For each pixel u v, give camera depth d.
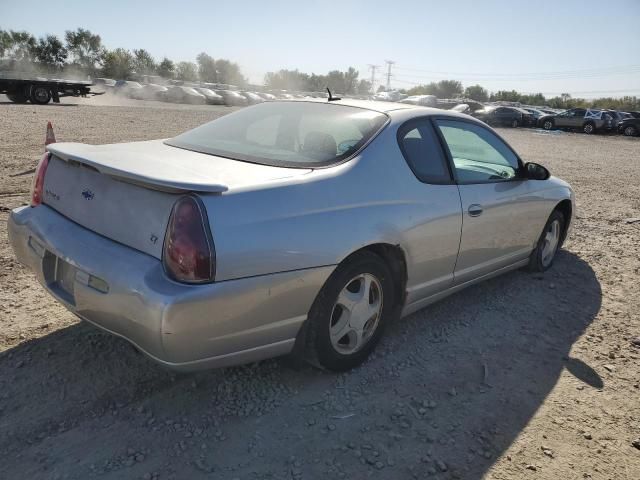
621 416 2.96
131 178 2.37
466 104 36.22
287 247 2.52
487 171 4.05
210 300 2.28
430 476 2.39
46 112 19.34
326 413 2.76
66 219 2.80
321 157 3.02
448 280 3.68
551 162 15.43
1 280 3.96
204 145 3.30
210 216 2.31
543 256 5.03
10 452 2.33
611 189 10.69
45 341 3.19
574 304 4.43
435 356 3.43
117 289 2.32
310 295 2.68
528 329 3.91
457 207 3.53
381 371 3.20
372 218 2.93
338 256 2.73
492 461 2.52
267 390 2.91
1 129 12.77
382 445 2.56
